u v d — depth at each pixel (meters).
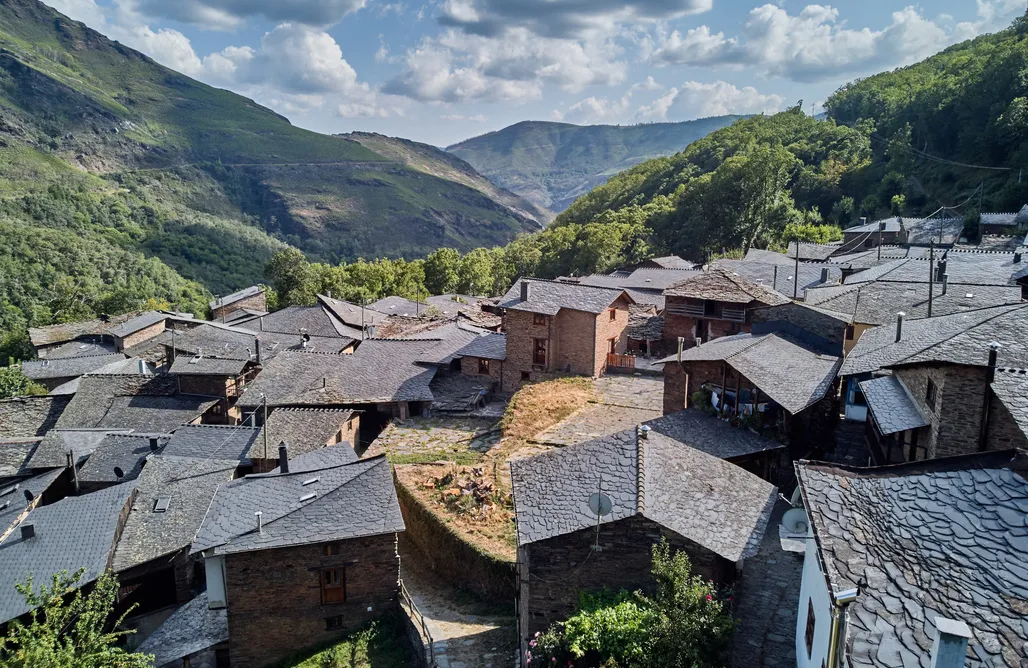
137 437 39.28
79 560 26.94
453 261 113.06
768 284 55.47
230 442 37.94
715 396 28.59
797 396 25.34
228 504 25.70
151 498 31.44
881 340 25.81
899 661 9.02
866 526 11.45
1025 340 18.58
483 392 46.69
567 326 46.62
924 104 120.81
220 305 87.25
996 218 73.00
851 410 30.53
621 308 49.69
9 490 35.88
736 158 111.75
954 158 105.50
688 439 25.94
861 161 122.25
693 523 17.05
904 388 21.98
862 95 156.12
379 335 62.31
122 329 71.19
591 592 17.34
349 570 24.17
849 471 12.91
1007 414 17.45
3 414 48.34
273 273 106.00
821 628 11.86
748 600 17.34
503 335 52.25
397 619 24.22
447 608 24.22
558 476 19.59
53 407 49.59
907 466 12.88
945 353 18.30
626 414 39.00
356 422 42.84
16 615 24.41
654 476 18.44
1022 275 34.53
